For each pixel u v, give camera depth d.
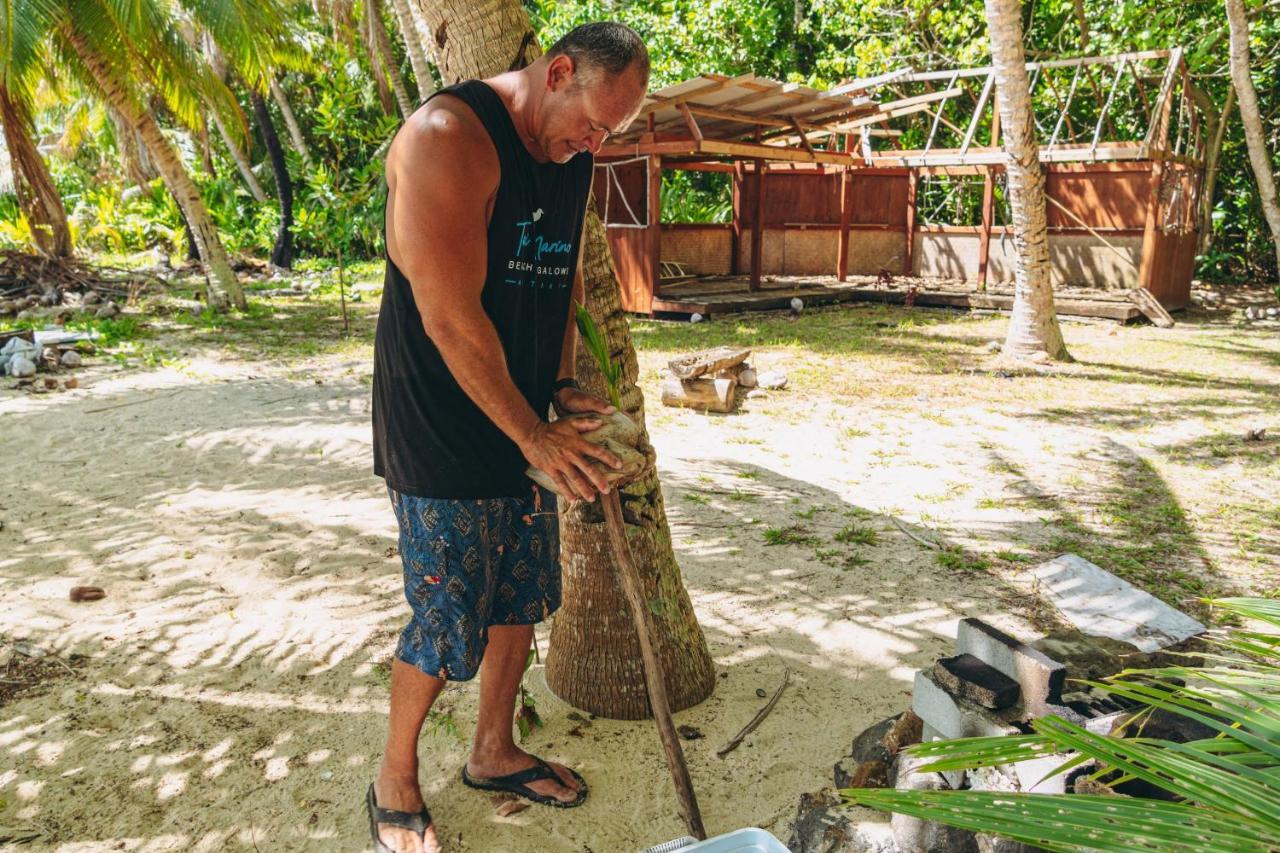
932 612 4.00
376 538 4.82
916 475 6.02
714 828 2.61
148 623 3.83
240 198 26.06
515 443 2.28
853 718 3.18
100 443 6.64
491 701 2.75
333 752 2.96
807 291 15.53
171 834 2.58
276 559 4.53
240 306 14.34
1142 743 1.32
